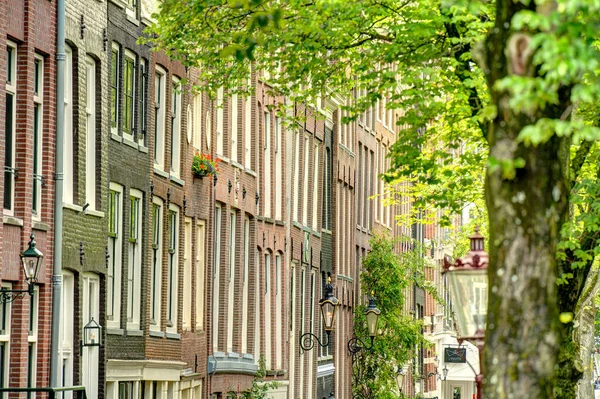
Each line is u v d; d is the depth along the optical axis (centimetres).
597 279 3600
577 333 3581
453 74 2905
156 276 3984
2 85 2877
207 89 3312
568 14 1351
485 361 1458
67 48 3266
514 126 1451
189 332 4312
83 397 2534
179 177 4181
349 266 7175
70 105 3291
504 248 1450
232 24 3089
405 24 2850
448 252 11506
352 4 2858
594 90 1368
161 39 3197
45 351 3103
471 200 3641
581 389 5119
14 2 2948
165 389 4038
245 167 5000
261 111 5228
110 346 3553
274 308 5462
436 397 10281
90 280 3447
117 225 3644
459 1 1574
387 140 8625
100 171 3444
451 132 3114
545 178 1448
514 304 1442
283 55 3067
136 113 3772
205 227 4497
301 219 6034
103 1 3469
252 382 5097
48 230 3122
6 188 2969
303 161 6050
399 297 7231
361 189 7694
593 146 2836
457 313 1888
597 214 2495
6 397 2947
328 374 6625
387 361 7075
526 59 1388
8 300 2955
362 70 2977
